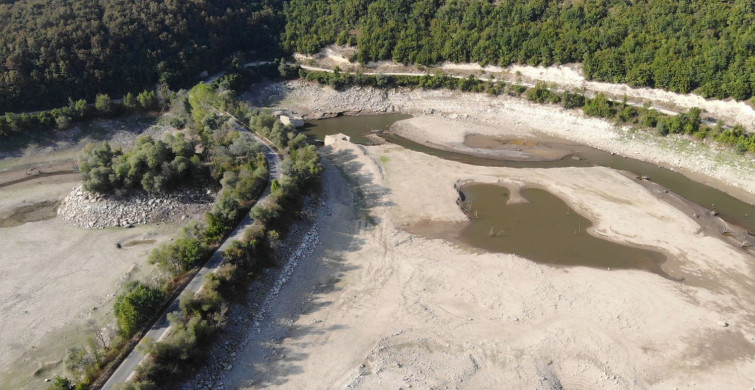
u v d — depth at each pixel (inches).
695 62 3878.0
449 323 2214.6
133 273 2470.5
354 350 2076.8
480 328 2183.8
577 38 4453.7
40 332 2127.2
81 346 2041.1
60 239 2755.9
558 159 3804.1
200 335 1946.4
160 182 2918.3
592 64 4313.5
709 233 2849.4
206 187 3058.6
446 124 4421.8
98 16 4488.2
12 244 2709.2
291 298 2347.4
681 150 3690.9
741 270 2541.8
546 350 2071.9
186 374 1873.8
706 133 3661.4
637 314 2257.6
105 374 1786.4
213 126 3671.3
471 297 2368.4
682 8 4303.6
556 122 4291.3
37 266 2536.9
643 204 3127.5
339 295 2384.4
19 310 2250.2
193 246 2294.5
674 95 4001.0
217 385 1907.0
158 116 4232.3
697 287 2436.0
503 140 4143.7
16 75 3937.0
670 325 2201.0
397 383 1915.6
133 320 1945.1
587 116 4202.8
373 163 3627.0
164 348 1833.2
